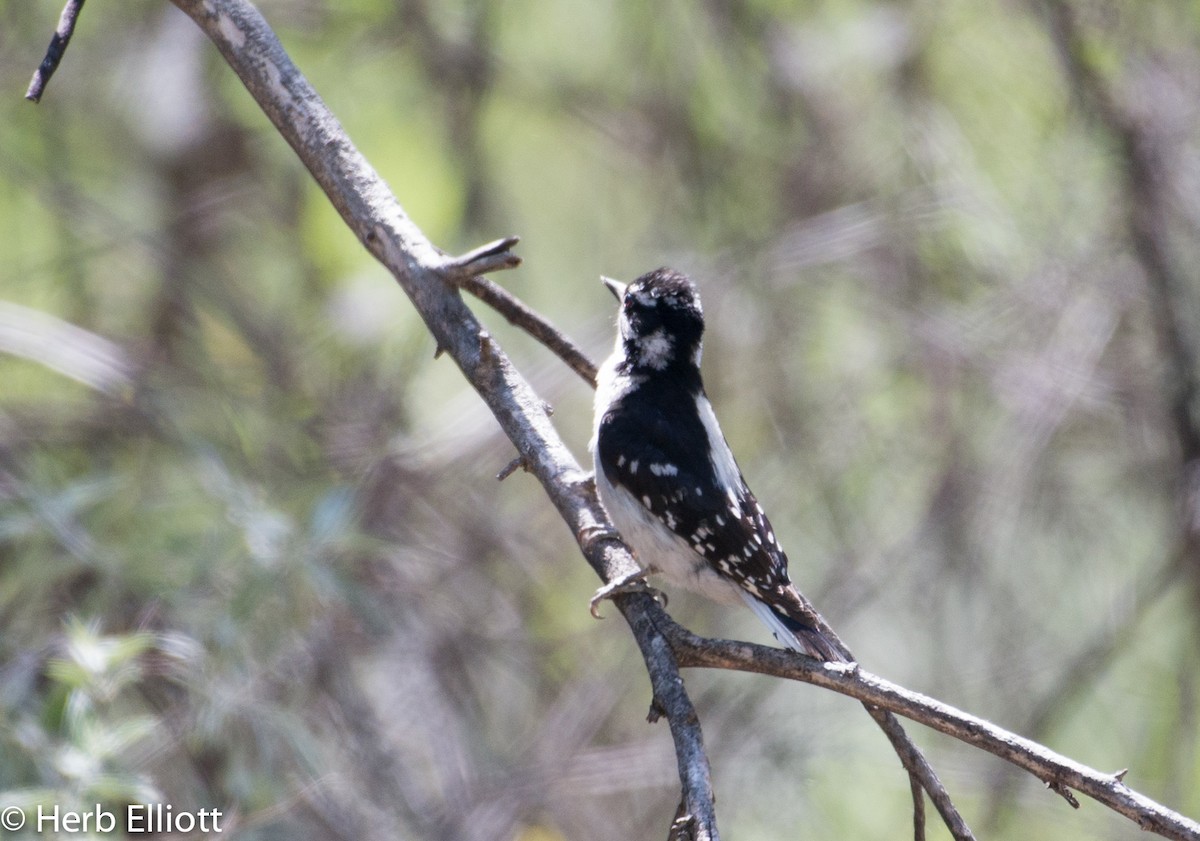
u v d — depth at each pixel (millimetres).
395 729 11930
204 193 14008
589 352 12922
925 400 13984
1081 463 13961
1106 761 14312
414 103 14320
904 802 13641
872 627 14055
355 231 6828
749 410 14039
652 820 12477
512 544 12664
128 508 10797
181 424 11586
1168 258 13133
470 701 12242
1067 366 13125
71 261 13383
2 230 14086
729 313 13703
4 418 11680
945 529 13578
